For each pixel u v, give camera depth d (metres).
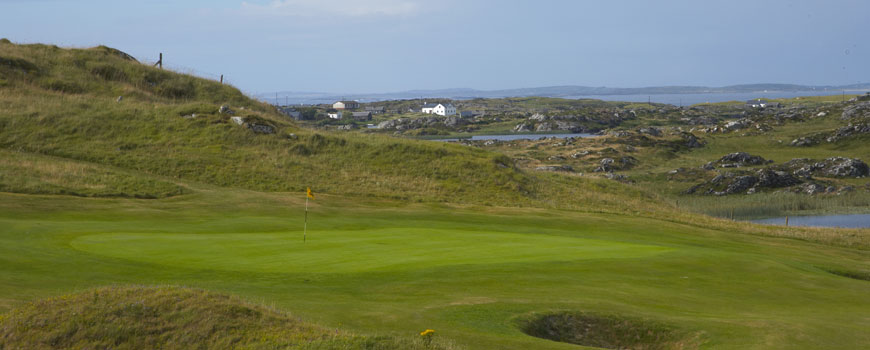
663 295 19.39
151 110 60.28
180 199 39.53
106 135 53.69
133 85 69.12
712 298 19.50
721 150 126.25
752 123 150.75
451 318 15.25
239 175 49.97
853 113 145.50
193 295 13.68
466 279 19.84
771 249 33.97
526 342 13.45
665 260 24.77
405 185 52.72
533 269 21.86
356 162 57.41
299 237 27.19
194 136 56.25
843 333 15.45
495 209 44.75
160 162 49.97
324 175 52.97
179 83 73.25
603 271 22.31
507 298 17.62
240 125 59.19
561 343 13.66
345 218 36.28
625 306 17.55
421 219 38.19
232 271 19.58
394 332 13.45
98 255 20.84
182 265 20.08
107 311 12.67
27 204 32.09
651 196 64.12
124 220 30.77
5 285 15.91
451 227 34.69
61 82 64.00
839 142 123.56
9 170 40.59
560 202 53.75
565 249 26.45
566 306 17.11
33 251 20.73
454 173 57.00
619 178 95.69
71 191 38.22
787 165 102.31
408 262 22.11
